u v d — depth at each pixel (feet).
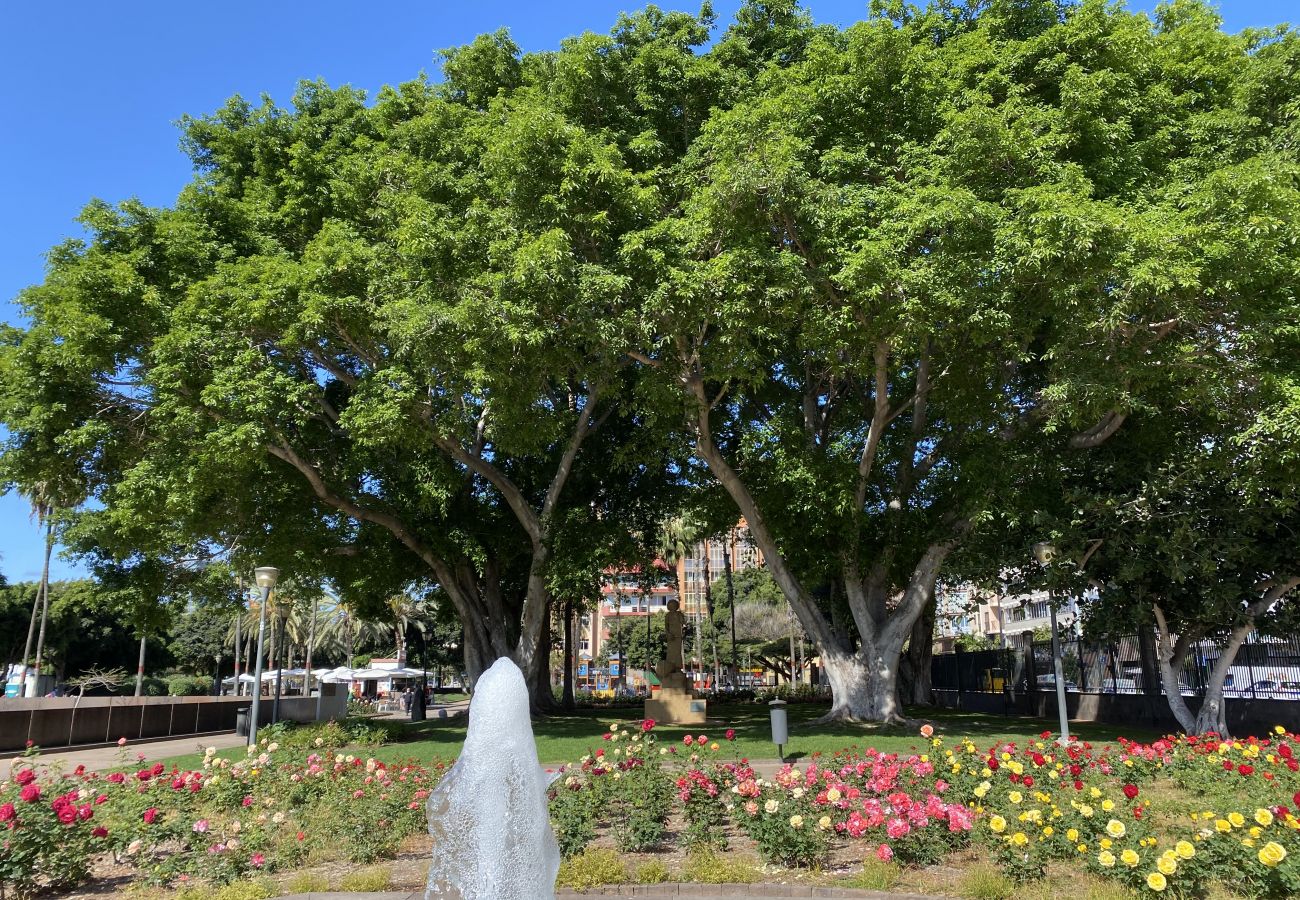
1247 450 45.09
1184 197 44.16
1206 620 52.44
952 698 107.45
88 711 72.95
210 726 92.07
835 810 25.09
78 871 22.59
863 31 50.62
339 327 55.01
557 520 68.49
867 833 23.81
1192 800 27.96
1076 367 45.03
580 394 77.87
